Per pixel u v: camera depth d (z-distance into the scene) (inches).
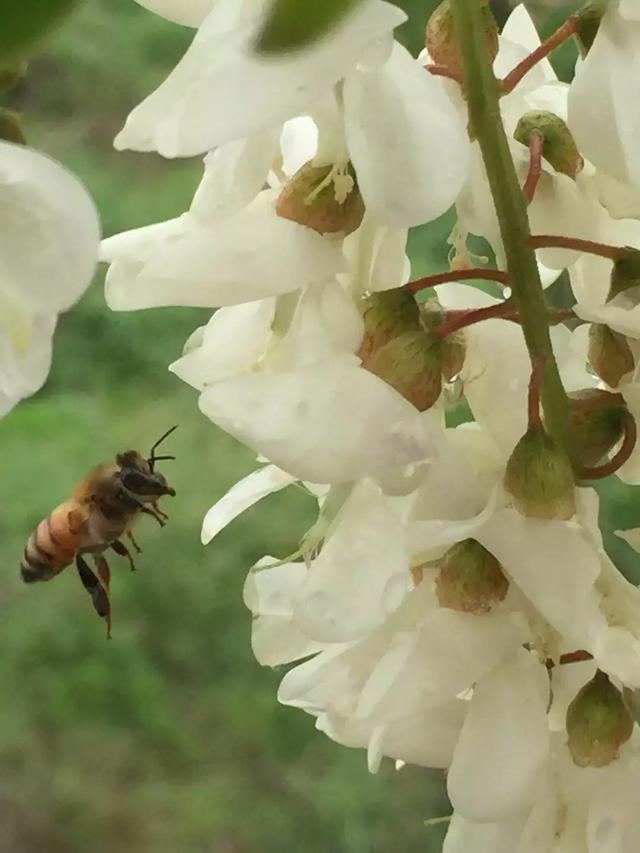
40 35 2.2
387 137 2.8
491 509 3.1
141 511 5.4
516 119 3.7
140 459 5.5
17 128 2.7
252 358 3.3
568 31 3.1
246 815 10.2
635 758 3.4
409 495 3.2
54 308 2.3
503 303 3.2
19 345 2.4
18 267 2.3
